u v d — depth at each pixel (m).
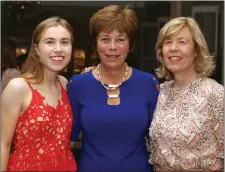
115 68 1.91
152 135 1.83
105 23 1.82
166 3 5.11
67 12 4.90
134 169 1.90
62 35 1.76
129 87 1.95
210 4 4.93
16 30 4.68
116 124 1.88
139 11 5.05
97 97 1.93
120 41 1.87
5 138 1.75
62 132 1.81
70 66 4.03
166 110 1.84
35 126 1.71
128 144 1.89
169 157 1.74
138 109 1.91
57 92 1.88
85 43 4.31
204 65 1.83
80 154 2.02
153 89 1.98
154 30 5.03
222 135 1.72
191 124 1.70
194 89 1.79
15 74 3.47
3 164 1.74
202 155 1.71
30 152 1.73
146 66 4.89
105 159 1.88
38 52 1.80
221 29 4.79
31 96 1.75
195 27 1.81
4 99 1.74
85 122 1.89
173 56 1.81
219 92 1.72
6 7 4.71
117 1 4.34
